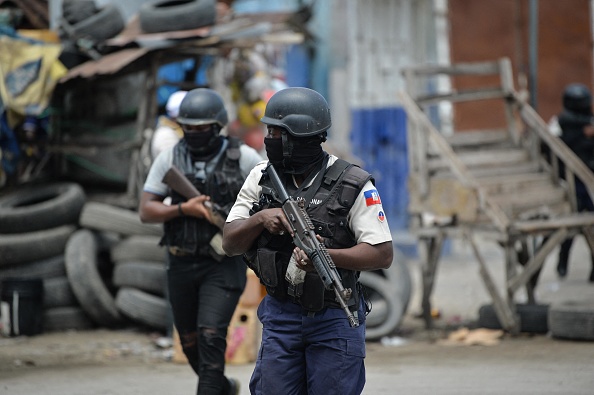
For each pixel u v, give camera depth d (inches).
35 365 668.1
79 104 889.5
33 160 908.6
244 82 1127.0
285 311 357.7
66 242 812.0
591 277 1016.9
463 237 768.9
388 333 756.0
